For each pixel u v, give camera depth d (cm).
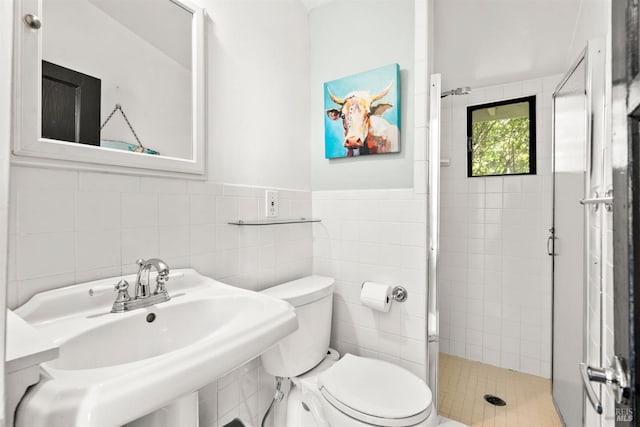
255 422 126
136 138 89
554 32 161
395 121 144
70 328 66
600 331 99
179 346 83
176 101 100
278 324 74
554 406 168
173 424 72
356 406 98
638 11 35
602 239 96
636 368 36
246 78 130
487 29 160
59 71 73
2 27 37
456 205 236
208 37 113
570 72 134
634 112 36
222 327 88
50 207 72
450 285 237
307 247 164
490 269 223
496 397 179
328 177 167
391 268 145
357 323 154
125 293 78
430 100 139
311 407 119
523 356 211
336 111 160
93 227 80
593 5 116
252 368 125
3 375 36
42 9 71
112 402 43
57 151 72
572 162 135
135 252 89
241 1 128
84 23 79
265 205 137
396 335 143
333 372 118
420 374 137
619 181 40
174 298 88
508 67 198
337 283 160
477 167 231
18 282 67
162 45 96
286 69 153
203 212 110
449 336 238
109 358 70
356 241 154
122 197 86
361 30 156
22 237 68
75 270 76
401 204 142
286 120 153
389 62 148
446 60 190
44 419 40
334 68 164
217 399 111
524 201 213
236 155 125
